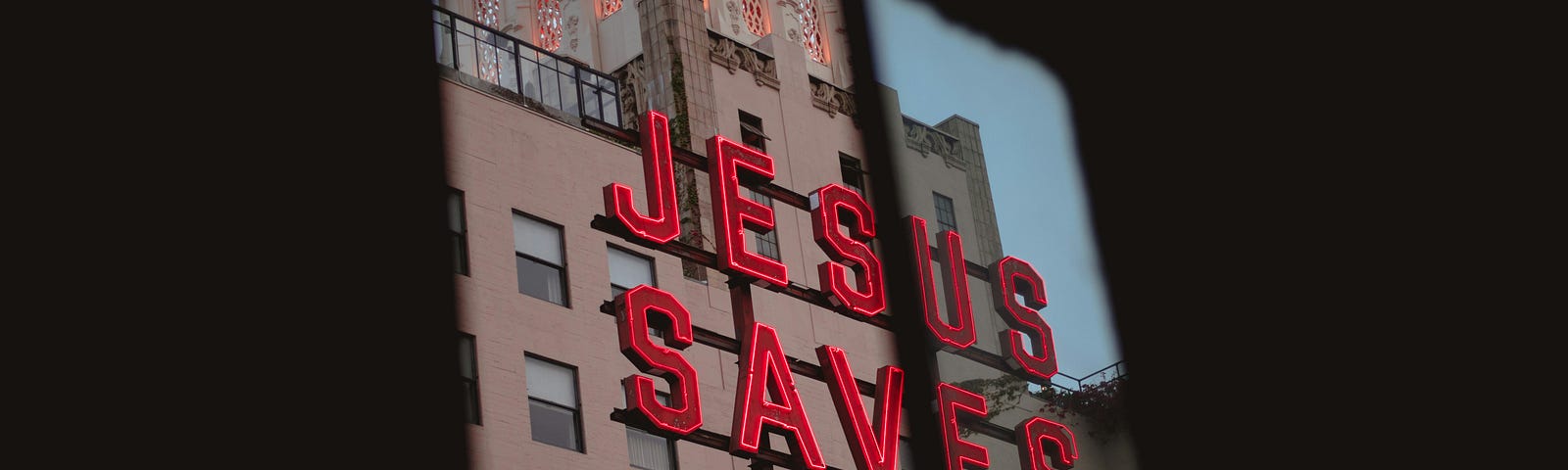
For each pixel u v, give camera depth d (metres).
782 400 44.72
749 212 46.94
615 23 60.34
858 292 49.16
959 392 50.03
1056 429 51.25
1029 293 56.50
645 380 41.88
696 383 43.12
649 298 43.25
